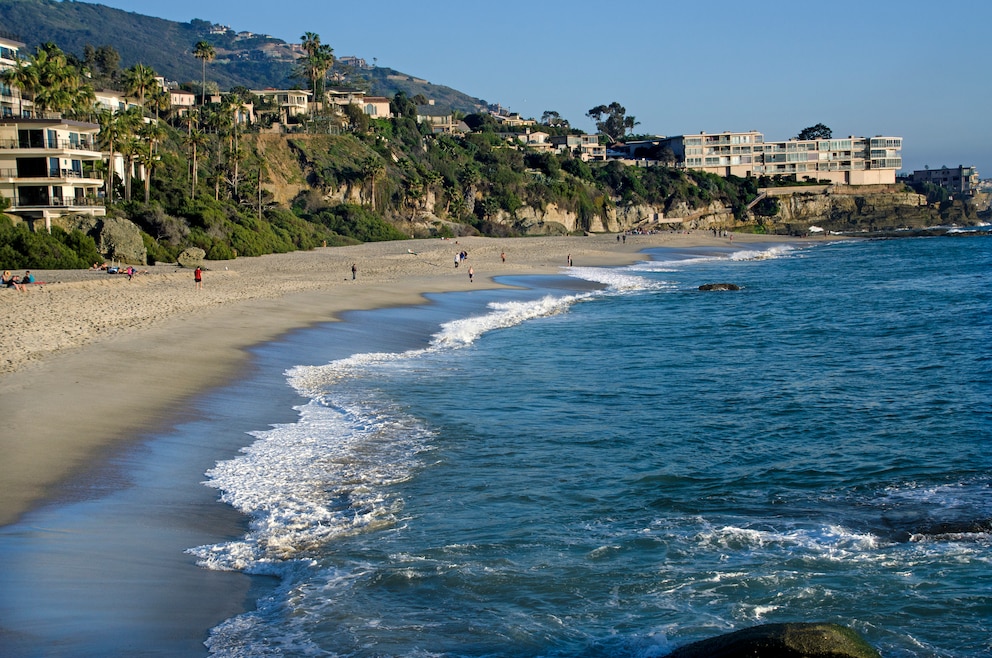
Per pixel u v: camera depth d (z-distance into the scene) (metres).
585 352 34.69
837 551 14.41
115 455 17.94
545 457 19.91
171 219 71.31
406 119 156.62
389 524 15.46
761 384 28.39
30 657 9.88
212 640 11.05
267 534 14.75
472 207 142.88
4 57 81.81
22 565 12.30
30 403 20.72
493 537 14.97
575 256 94.69
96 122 77.81
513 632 11.60
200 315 37.56
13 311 34.81
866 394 26.81
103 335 30.45
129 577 12.45
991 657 11.20
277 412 23.06
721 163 191.00
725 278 73.88
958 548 14.41
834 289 63.38
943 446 20.80
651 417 23.89
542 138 199.38
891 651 11.37
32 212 62.06
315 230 101.88
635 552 14.40
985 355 33.31
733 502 17.06
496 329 41.34
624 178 170.50
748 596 12.77
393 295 52.53
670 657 9.87
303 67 171.00
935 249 111.56
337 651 10.95
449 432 21.73
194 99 147.38
